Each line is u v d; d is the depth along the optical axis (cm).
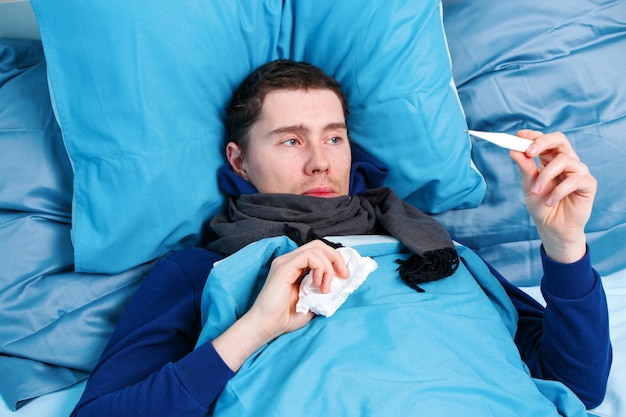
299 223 111
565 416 96
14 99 129
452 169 132
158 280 110
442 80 130
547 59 144
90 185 113
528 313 116
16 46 139
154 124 112
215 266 95
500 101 143
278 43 131
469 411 85
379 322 91
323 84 119
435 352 89
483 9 148
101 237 114
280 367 89
